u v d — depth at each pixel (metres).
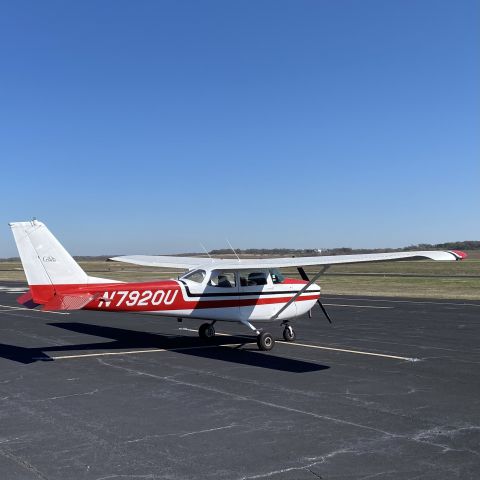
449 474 4.39
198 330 12.71
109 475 4.39
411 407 6.42
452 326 14.07
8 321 16.08
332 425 5.71
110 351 10.61
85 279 10.06
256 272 11.56
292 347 10.98
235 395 7.02
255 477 4.34
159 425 5.75
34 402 6.72
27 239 9.59
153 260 13.27
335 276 43.44
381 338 12.10
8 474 4.41
